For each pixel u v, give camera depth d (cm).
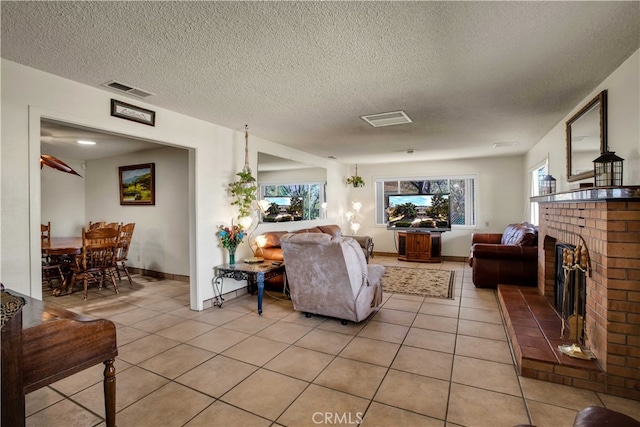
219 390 214
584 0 162
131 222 594
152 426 179
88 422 185
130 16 174
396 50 215
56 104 251
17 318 121
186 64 234
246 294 455
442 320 342
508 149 600
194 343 288
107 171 626
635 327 198
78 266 449
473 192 730
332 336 302
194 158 380
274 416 187
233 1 162
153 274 567
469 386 216
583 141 314
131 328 326
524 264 446
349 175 837
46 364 133
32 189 235
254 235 473
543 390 211
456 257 734
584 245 233
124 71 245
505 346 278
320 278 326
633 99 223
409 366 244
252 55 221
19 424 122
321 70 246
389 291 459
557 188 408
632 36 198
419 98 312
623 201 198
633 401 197
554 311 315
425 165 766
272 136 477
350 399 203
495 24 184
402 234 727
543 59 230
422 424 179
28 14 171
